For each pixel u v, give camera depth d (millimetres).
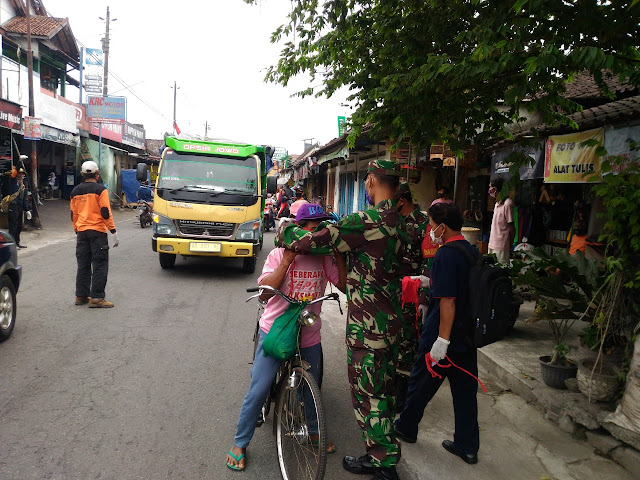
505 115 5188
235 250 9359
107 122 24578
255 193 9617
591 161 6109
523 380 4496
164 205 9227
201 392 4289
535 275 4328
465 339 3088
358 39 4988
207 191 9297
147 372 4668
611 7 3285
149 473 3076
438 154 10328
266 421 3861
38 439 3389
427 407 4223
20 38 21000
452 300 3043
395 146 5461
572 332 6125
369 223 2893
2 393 4066
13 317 5469
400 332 3023
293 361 3170
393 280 2988
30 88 16062
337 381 4809
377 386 2945
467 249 3109
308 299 3217
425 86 4027
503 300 2961
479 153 9062
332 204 25547
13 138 16250
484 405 4273
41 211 19797
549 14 3453
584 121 6121
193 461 3238
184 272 9883
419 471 3244
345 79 5164
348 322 3014
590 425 3592
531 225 9742
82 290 6875
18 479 2936
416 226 3574
